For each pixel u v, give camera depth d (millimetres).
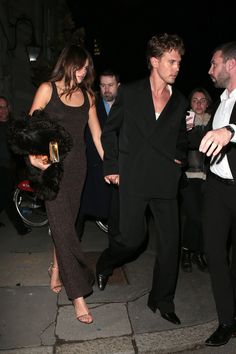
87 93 3635
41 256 4992
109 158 3568
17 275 4449
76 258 3596
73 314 3699
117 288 4191
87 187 4414
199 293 4141
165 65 3221
